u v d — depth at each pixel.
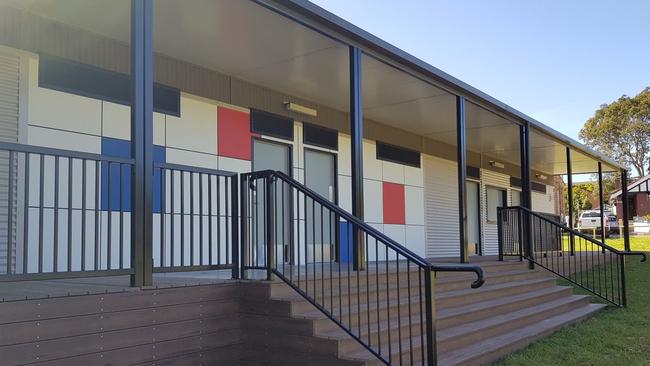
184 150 7.56
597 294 9.21
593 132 46.34
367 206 11.15
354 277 5.79
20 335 3.35
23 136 5.96
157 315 4.12
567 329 6.96
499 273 8.41
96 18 6.15
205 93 7.91
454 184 14.36
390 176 11.92
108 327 3.80
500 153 15.75
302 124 9.62
